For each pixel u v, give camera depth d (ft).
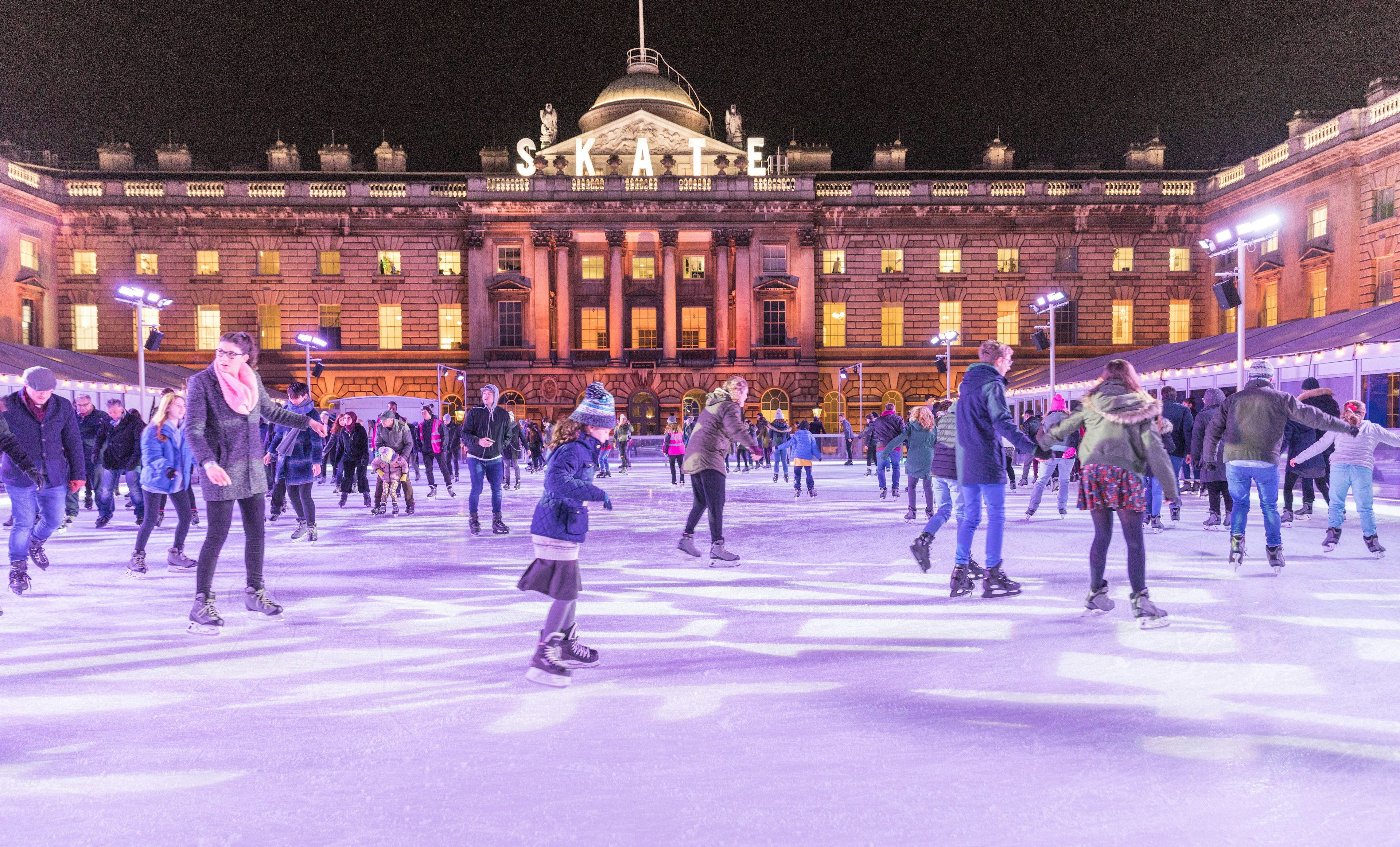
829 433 157.38
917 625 20.39
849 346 158.40
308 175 167.02
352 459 54.08
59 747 12.58
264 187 153.99
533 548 34.71
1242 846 9.46
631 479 81.87
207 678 16.24
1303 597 23.16
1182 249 155.12
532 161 163.84
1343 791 10.87
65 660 17.52
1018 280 156.56
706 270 159.94
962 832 9.82
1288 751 12.18
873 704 14.49
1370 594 23.54
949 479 25.68
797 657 17.56
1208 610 21.49
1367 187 112.68
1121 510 19.97
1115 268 156.25
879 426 57.57
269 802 10.69
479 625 20.76
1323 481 42.06
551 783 11.25
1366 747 12.34
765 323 157.28
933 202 156.15
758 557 31.73
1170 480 19.66
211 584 20.36
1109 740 12.68
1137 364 111.14
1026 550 32.53
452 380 155.84
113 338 150.61
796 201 153.69
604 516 47.34
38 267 145.28
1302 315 123.75
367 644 18.84
